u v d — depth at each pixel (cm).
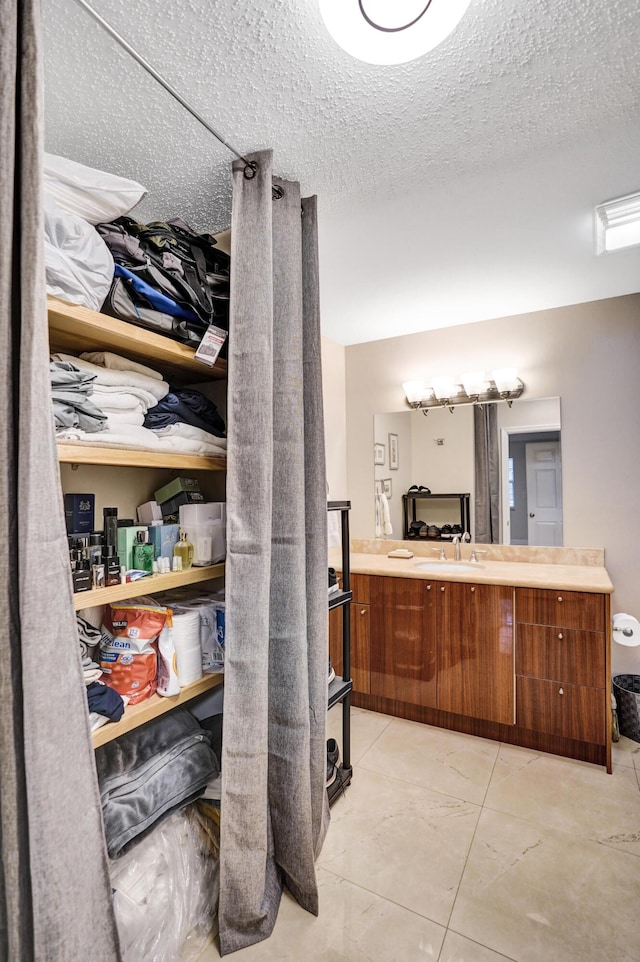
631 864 154
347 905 140
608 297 256
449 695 241
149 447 132
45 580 81
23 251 78
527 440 279
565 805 184
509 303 263
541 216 176
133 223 129
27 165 78
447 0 88
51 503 83
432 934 130
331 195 161
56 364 110
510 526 283
